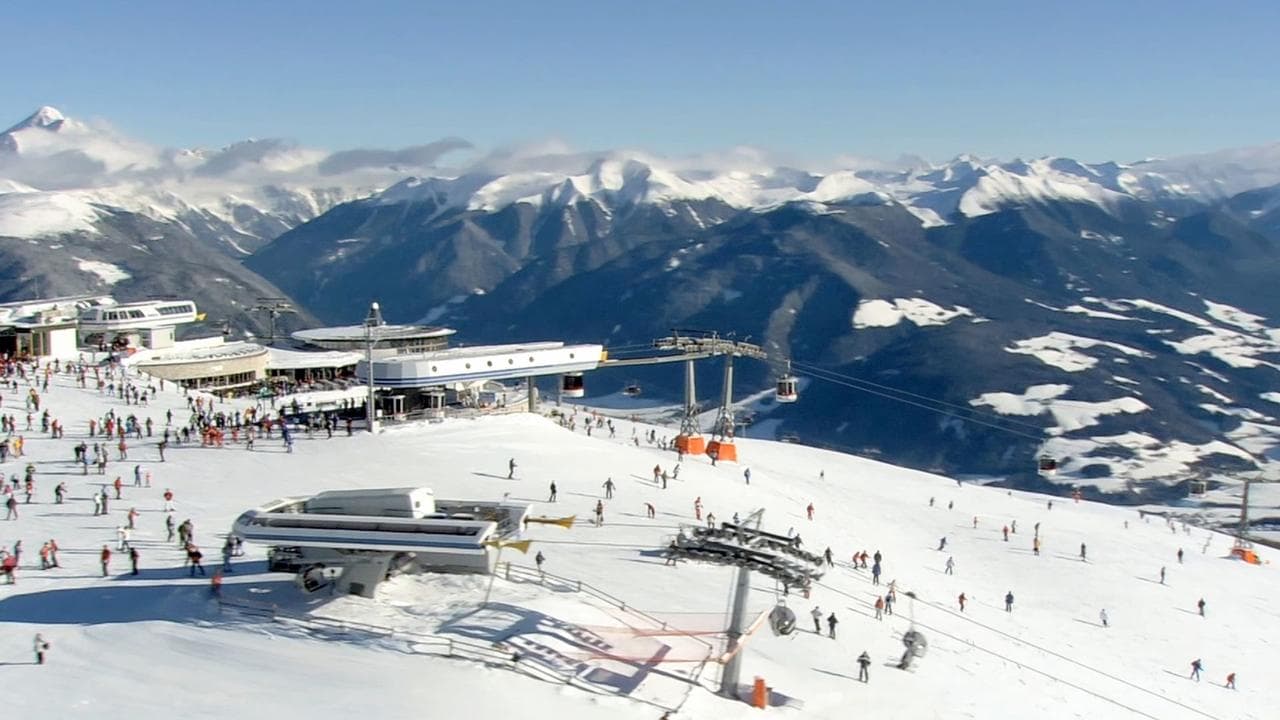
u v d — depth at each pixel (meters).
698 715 38.56
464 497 70.00
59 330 107.44
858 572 72.75
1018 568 90.81
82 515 57.97
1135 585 89.00
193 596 44.56
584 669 40.44
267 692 35.84
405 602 44.16
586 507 72.19
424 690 36.38
